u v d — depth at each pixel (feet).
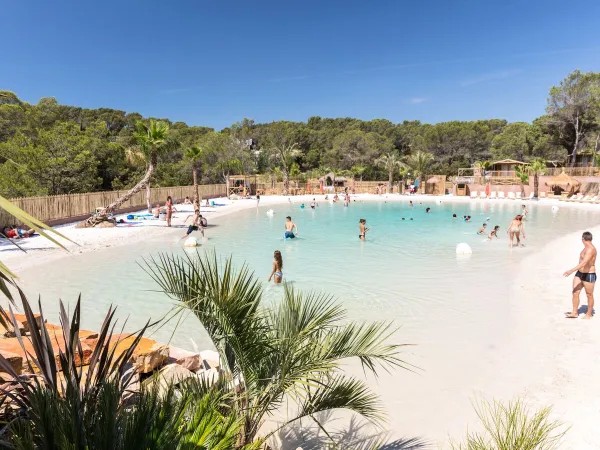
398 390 17.61
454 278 37.35
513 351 21.31
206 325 10.28
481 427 14.83
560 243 55.72
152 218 87.04
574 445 13.46
